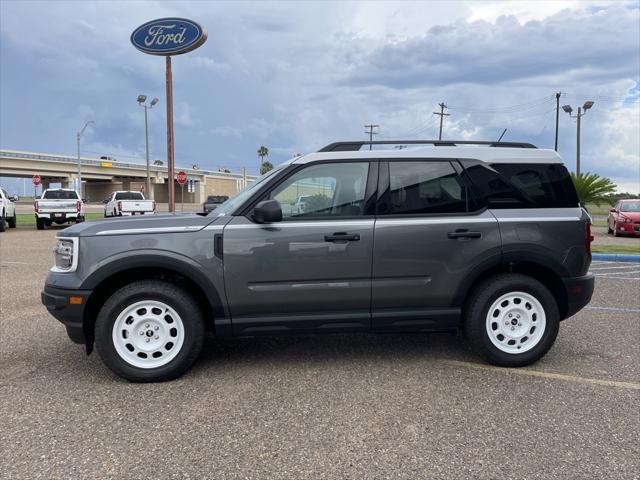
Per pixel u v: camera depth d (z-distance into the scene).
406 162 4.46
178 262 4.11
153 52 21.12
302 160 4.40
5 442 3.19
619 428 3.35
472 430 3.32
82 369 4.52
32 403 3.79
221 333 4.26
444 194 4.45
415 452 3.05
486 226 4.39
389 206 4.38
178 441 3.19
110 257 4.08
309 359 4.76
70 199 23.17
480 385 4.09
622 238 18.16
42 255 12.91
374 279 4.31
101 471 2.86
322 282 4.26
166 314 4.21
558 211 4.52
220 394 3.93
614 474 2.81
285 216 4.31
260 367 4.54
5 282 8.86
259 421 3.46
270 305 4.26
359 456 3.01
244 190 4.87
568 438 3.21
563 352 4.93
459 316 4.44
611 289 8.23
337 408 3.66
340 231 4.26
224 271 4.17
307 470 2.86
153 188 97.31
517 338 4.47
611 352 4.93
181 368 4.20
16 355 4.91
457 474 2.81
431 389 4.01
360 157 4.43
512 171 4.55
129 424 3.43
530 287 4.41
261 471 2.85
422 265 4.34
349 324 4.34
